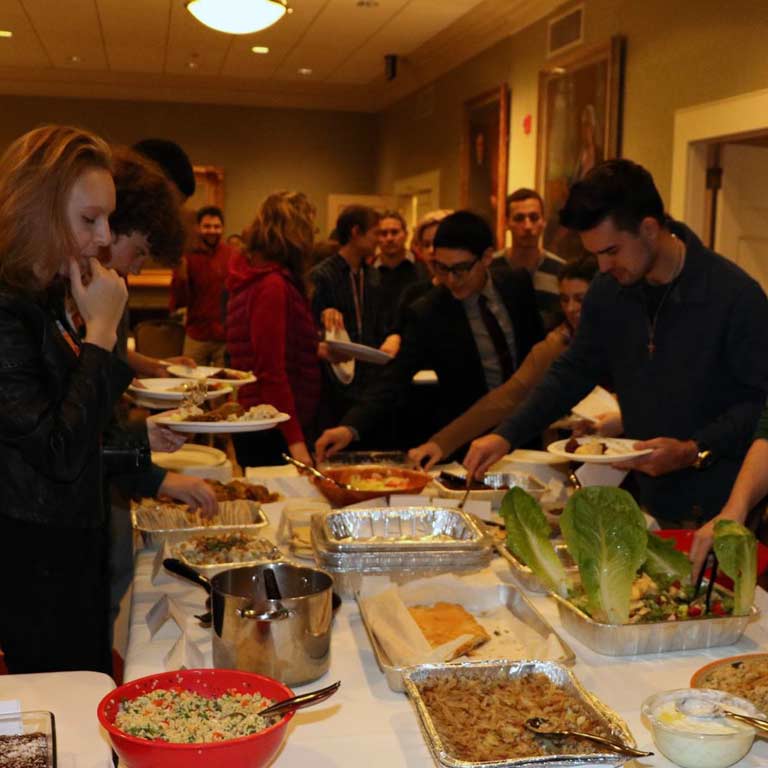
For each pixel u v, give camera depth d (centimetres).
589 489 147
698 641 147
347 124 1037
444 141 796
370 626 146
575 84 535
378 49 754
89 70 869
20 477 151
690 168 434
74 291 148
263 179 1027
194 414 210
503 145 648
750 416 212
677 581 161
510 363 307
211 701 112
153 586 176
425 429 409
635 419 235
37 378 144
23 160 142
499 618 158
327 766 112
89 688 130
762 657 131
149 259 179
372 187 1052
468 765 98
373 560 167
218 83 923
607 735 107
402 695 131
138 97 980
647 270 214
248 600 129
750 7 386
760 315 212
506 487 244
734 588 154
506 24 628
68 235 142
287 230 285
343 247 461
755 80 385
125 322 225
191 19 666
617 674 138
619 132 492
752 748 116
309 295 302
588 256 289
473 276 298
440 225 298
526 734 110
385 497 213
